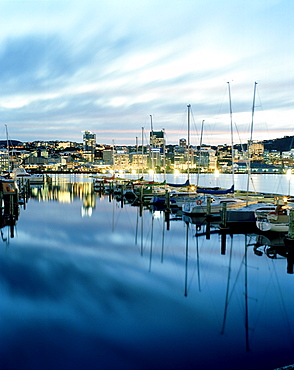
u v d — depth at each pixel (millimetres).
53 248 19422
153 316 10609
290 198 33781
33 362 8180
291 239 18625
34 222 28625
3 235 23188
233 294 12523
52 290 12711
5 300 11734
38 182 86875
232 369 7918
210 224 27984
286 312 10984
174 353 8586
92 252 18594
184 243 20938
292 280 14117
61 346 8859
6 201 36344
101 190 66688
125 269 15523
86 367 8008
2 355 8453
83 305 11367
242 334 9547
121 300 11883
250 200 33625
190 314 10789
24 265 16000
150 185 52281
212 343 9062
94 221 29562
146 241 21484
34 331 9617
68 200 48438
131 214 34250
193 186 44750
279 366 8039
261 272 15156
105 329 9766
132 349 8750
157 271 15227
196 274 14852
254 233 23938
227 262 16781
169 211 33781
